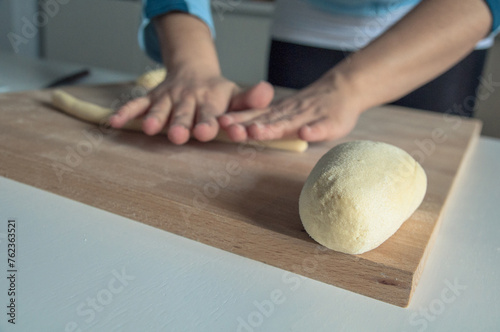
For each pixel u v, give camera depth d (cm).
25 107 76
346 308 34
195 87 70
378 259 36
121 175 49
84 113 71
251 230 40
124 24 194
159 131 64
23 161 52
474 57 103
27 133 62
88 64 210
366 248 36
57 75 114
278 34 112
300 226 41
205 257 40
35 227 42
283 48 112
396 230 39
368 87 67
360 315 33
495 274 40
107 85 101
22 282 33
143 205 45
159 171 52
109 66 205
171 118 65
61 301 31
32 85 103
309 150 64
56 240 40
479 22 67
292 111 65
